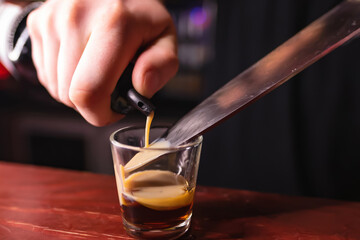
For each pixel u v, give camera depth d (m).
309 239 0.24
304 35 0.25
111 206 0.27
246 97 0.23
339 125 0.40
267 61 0.25
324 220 0.26
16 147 0.71
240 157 0.44
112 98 0.25
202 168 0.47
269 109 0.41
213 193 0.30
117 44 0.23
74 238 0.24
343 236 0.24
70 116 0.68
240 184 0.45
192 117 0.24
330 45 0.22
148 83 0.24
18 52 0.32
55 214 0.26
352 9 0.24
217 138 0.45
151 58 0.24
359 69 0.38
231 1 0.42
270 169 0.43
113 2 0.25
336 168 0.41
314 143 0.41
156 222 0.23
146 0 0.27
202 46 0.61
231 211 0.27
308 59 0.22
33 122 0.69
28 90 0.66
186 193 0.23
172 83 0.64
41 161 0.72
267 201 0.28
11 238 0.24
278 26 0.40
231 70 0.44
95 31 0.23
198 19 0.62
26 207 0.27
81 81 0.23
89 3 0.25
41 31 0.27
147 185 0.23
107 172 0.70
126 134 0.25
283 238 0.24
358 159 0.40
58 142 0.71
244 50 0.43
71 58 0.24
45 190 0.30
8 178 0.31
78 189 0.30
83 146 0.71
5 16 0.32
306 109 0.40
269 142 0.42
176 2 0.62
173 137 0.24
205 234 0.24
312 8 0.39
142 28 0.25
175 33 0.28
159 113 0.65
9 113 0.68
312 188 0.42
